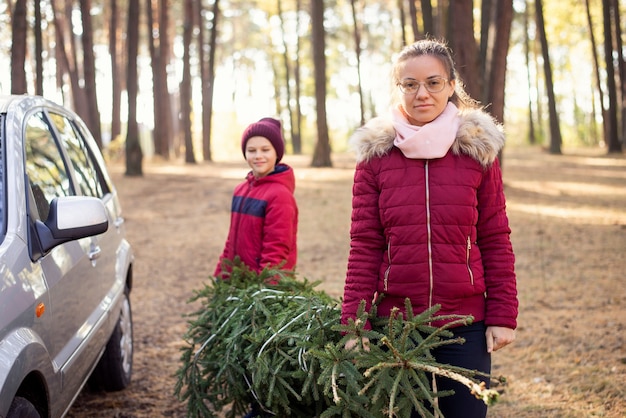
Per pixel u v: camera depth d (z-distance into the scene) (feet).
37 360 8.63
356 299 8.83
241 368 10.20
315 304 9.86
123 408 14.34
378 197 8.85
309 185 57.57
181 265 30.07
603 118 112.98
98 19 139.44
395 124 8.58
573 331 18.51
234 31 179.42
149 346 18.78
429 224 8.47
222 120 186.09
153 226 40.52
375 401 7.92
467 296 8.64
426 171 8.52
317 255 30.55
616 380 14.90
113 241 14.74
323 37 73.61
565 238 32.14
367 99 199.72
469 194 8.51
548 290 23.06
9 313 8.17
